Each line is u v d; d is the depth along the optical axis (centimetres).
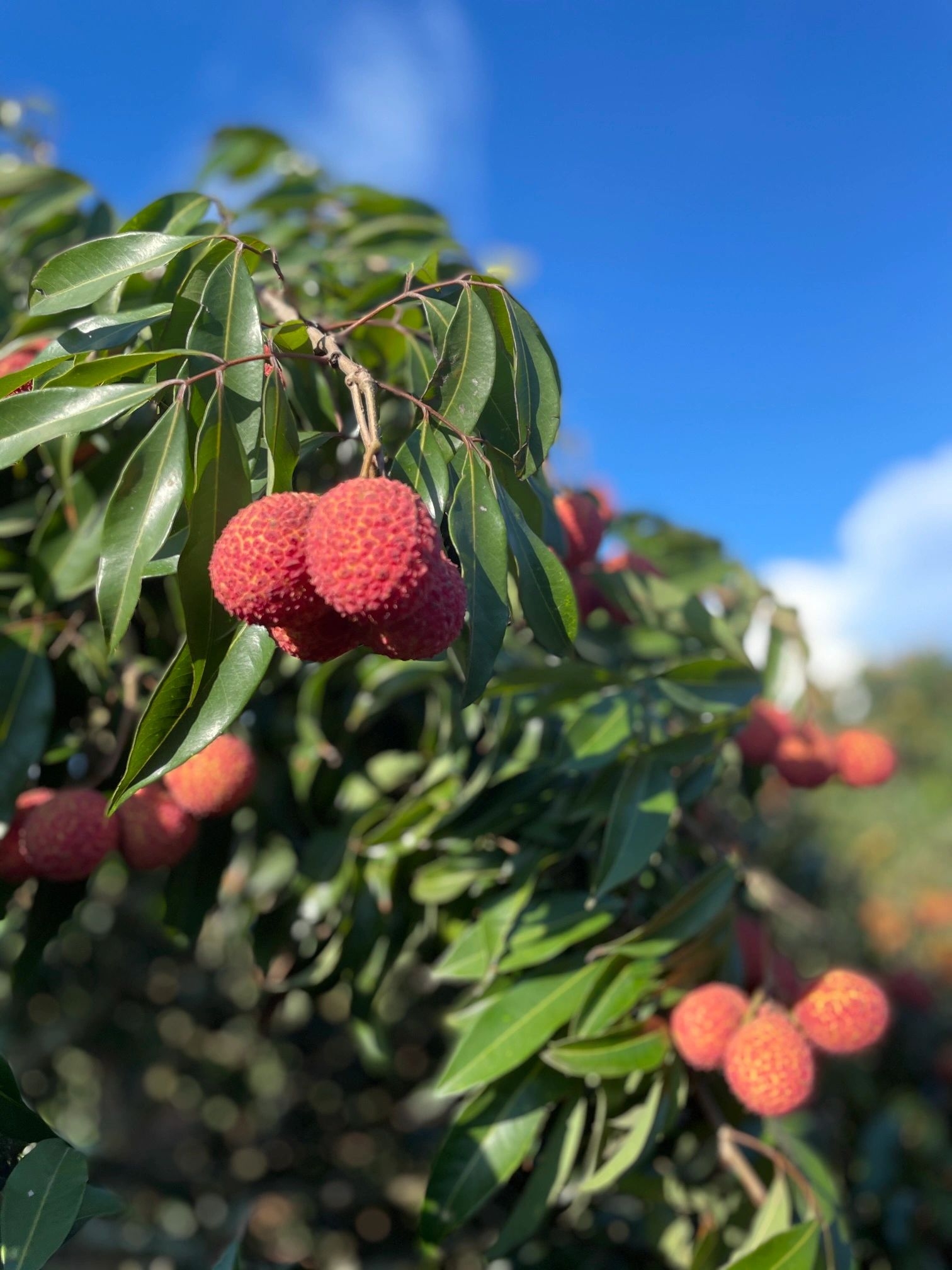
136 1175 91
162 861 40
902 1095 86
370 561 23
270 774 52
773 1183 44
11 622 42
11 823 39
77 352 31
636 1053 40
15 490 47
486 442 29
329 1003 94
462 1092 39
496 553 28
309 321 30
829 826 133
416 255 55
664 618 51
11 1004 81
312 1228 92
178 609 44
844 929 119
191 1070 107
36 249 55
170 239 30
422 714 54
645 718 43
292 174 57
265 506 25
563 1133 41
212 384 28
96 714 45
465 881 46
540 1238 57
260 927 50
